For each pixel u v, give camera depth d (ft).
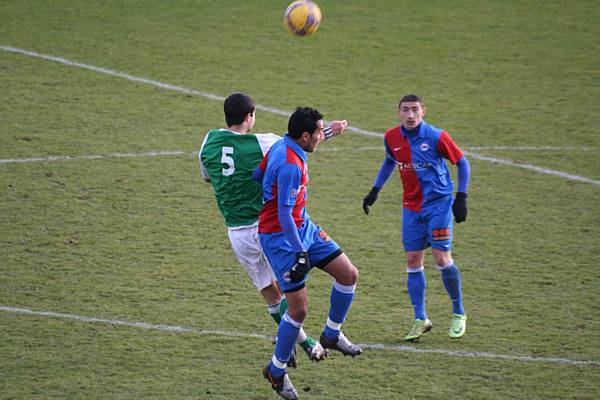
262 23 237.66
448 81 197.67
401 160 97.66
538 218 132.16
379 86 194.49
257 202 88.74
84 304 104.37
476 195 141.28
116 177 146.10
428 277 114.21
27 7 242.78
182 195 140.26
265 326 100.48
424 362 92.73
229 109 88.94
